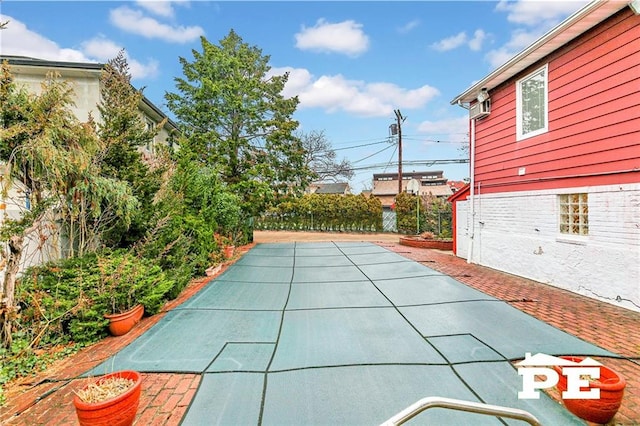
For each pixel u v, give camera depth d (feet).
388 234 63.41
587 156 18.22
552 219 20.84
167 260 20.27
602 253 17.33
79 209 17.24
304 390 9.52
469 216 30.14
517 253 23.98
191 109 49.44
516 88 24.12
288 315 16.10
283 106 53.83
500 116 26.05
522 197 23.49
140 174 20.24
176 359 11.55
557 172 20.34
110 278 14.61
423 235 43.39
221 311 16.83
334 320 15.29
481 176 28.60
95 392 7.82
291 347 12.41
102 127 19.02
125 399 7.64
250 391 9.52
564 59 19.67
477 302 17.43
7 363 11.30
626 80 16.05
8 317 12.01
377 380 9.98
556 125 20.38
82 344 13.23
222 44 55.62
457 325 14.29
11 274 12.45
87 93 30.78
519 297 18.34
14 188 14.71
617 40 16.44
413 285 21.34
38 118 13.01
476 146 29.35
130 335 14.06
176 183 26.37
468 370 10.46
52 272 14.97
